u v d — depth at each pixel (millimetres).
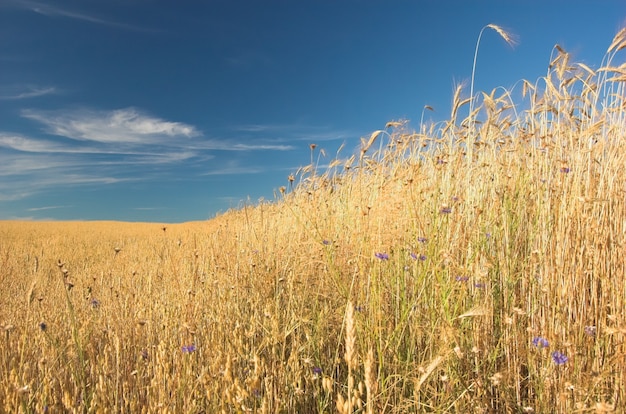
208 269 4941
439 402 2375
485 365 2705
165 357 2777
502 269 3182
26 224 31016
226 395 2227
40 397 2334
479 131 4641
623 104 3234
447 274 2836
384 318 2875
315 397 2602
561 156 3613
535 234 3393
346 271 3662
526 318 2887
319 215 5199
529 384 2574
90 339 3299
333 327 3307
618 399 2248
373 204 3979
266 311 3211
